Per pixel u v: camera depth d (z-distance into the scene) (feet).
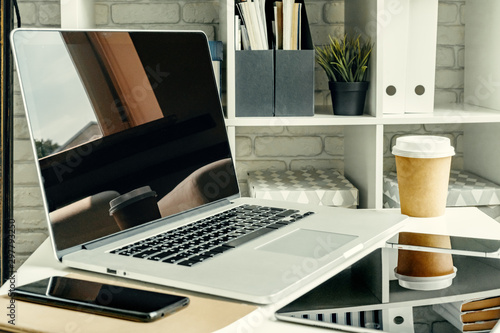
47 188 2.88
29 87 2.91
